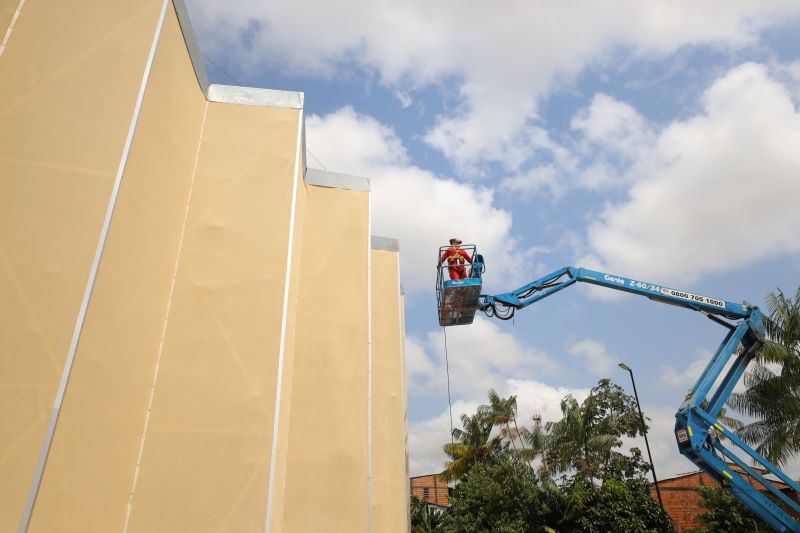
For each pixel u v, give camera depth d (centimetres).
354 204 2042
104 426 989
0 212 909
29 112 986
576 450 3650
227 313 1330
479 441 4391
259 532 1190
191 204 1402
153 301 1200
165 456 1157
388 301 2395
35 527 798
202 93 1518
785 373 2662
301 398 1698
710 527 3197
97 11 1114
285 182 1516
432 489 6431
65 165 985
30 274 900
